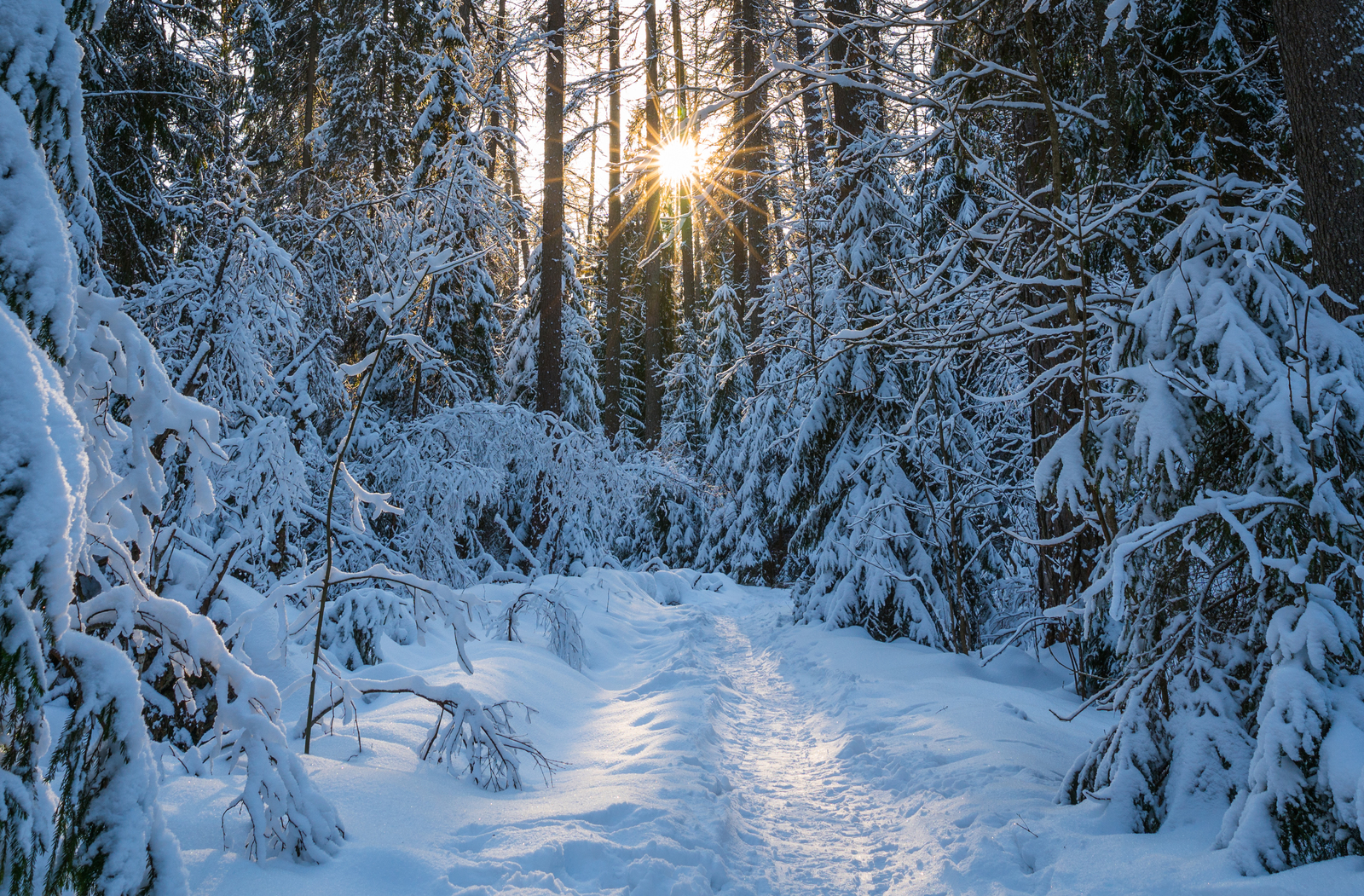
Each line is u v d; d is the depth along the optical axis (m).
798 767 5.71
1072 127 7.99
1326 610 3.34
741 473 20.91
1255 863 3.00
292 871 2.77
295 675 5.19
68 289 1.60
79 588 3.36
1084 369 4.64
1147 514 4.19
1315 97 4.14
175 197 8.66
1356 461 3.53
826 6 8.86
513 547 13.66
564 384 18.45
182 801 3.07
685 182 9.79
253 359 5.50
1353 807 2.85
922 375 10.86
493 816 3.66
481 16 15.31
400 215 9.23
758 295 19.62
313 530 7.68
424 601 4.44
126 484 2.59
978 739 5.45
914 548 10.51
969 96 8.21
